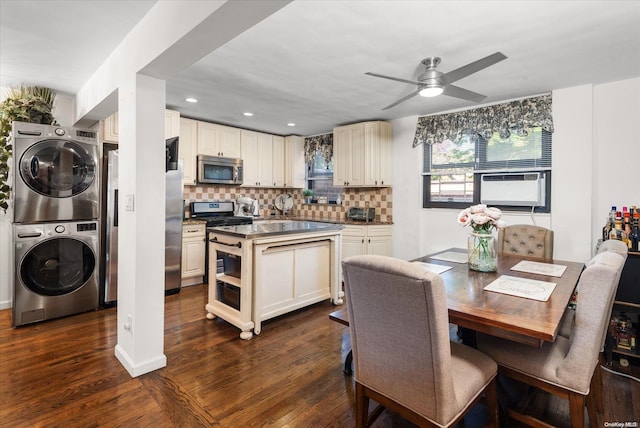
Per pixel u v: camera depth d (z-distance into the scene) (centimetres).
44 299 305
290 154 575
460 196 422
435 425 128
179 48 182
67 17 205
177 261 403
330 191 564
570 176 331
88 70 286
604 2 186
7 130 318
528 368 158
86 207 328
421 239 450
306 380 217
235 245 290
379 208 490
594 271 140
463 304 160
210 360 241
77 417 178
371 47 243
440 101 377
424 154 451
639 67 280
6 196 325
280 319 321
